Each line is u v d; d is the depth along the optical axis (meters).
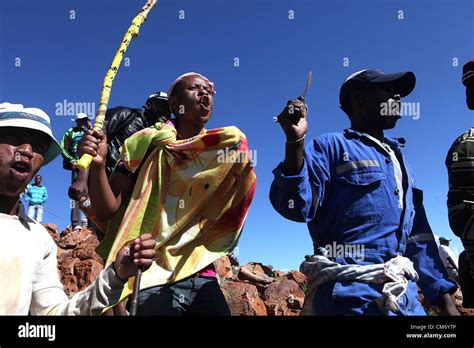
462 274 2.93
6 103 2.21
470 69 2.92
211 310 2.88
